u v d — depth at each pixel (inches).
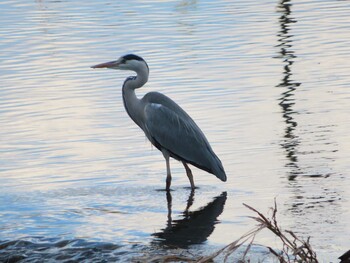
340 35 968.9
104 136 629.0
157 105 545.6
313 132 608.1
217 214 450.9
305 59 862.5
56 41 987.3
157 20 1101.7
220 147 583.2
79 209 470.9
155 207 470.9
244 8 1180.5
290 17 1101.1
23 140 622.8
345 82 762.8
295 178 505.0
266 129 621.9
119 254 384.2
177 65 848.9
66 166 558.3
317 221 422.3
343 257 320.2
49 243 406.6
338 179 497.0
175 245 397.4
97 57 899.4
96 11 1187.9
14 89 780.0
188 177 512.4
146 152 590.2
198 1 1240.8
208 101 713.0
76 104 722.8
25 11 1214.3
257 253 373.1
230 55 890.7
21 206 479.5
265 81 777.6
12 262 384.5
